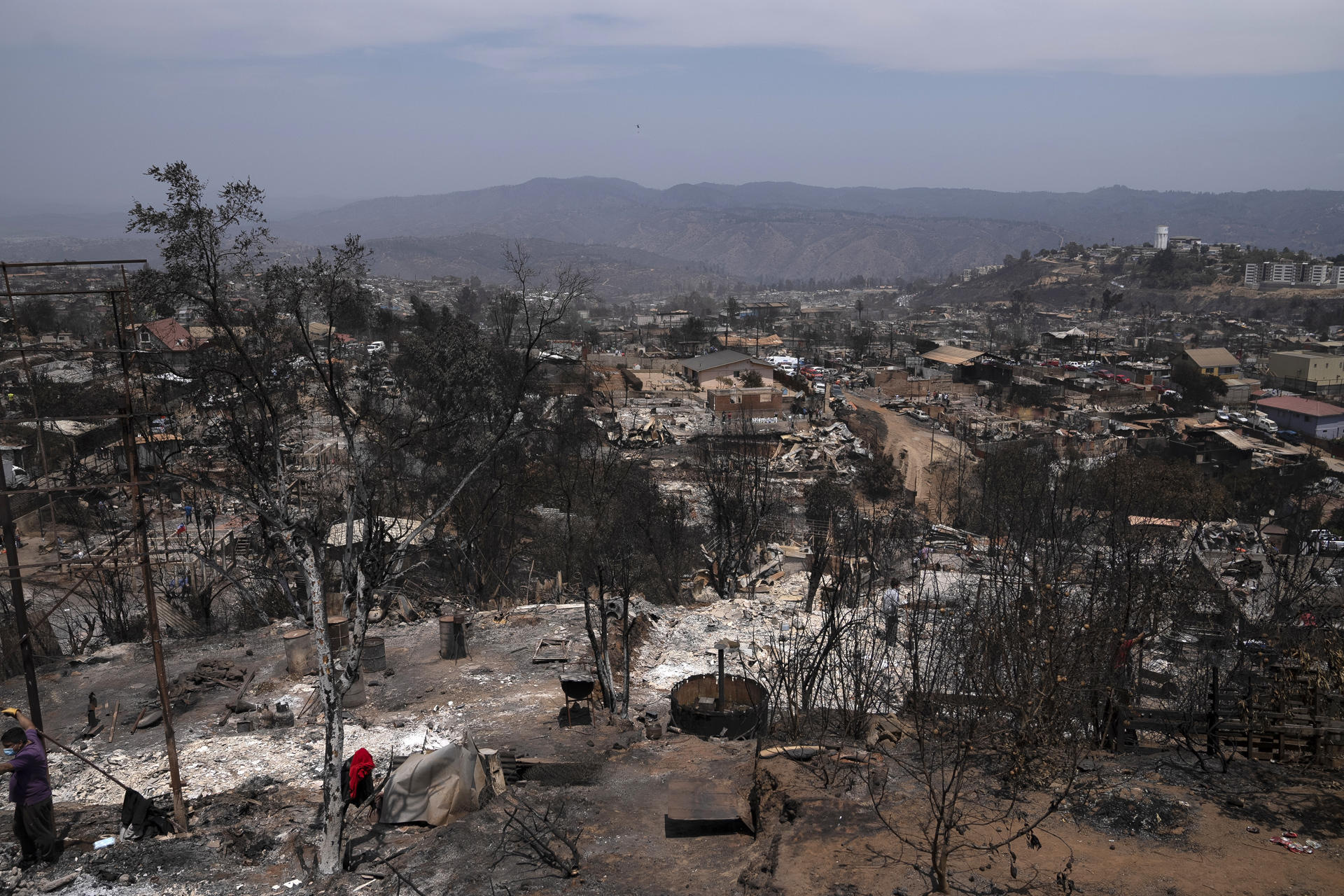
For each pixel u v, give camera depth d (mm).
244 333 15812
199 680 17266
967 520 63156
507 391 27266
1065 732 10797
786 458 81938
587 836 10453
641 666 19562
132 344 10773
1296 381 138750
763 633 22047
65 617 24781
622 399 106062
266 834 11180
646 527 34875
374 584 11008
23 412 25281
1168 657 20219
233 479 17594
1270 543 46438
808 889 7961
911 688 13562
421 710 15961
